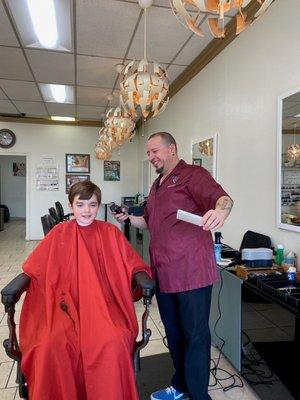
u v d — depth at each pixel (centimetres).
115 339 117
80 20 246
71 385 112
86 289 133
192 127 343
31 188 618
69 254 141
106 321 123
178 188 145
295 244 181
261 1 112
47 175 622
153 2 222
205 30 254
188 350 143
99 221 155
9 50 301
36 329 123
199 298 141
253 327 166
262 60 211
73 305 130
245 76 233
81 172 635
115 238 147
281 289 145
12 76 371
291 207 183
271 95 202
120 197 654
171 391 158
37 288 132
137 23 250
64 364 113
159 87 194
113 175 650
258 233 217
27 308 128
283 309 150
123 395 114
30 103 494
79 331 123
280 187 192
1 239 627
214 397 160
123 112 281
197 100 328
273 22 198
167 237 144
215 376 177
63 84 400
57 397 111
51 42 287
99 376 113
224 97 267
